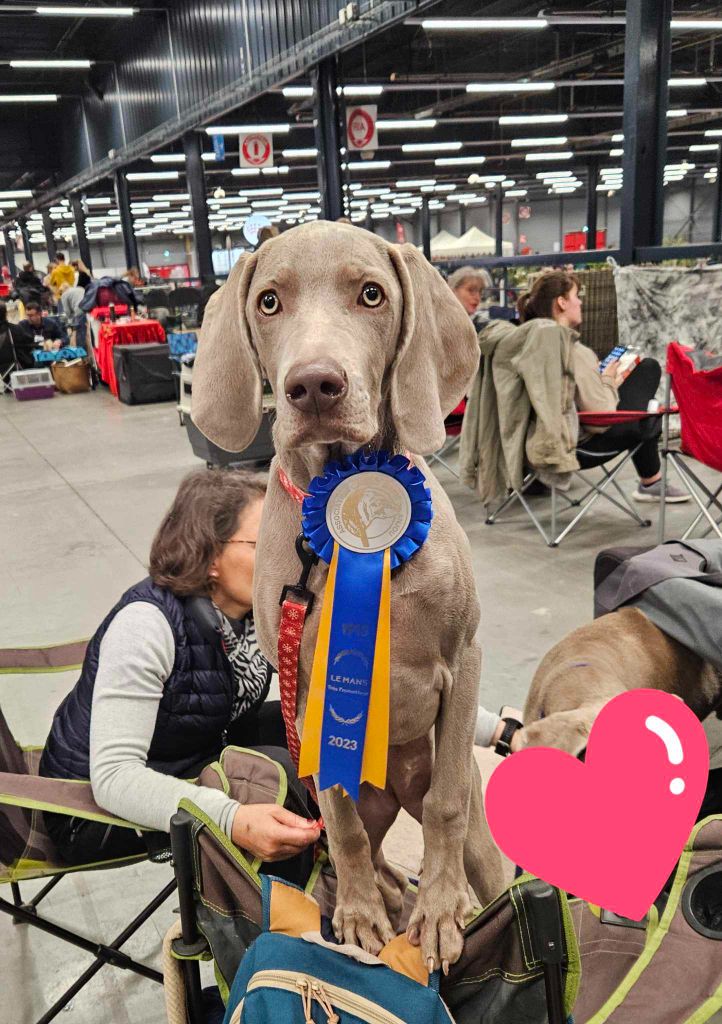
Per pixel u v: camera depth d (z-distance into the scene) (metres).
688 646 2.12
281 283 0.93
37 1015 1.77
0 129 23.31
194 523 1.65
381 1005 0.88
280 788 1.45
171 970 1.10
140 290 13.52
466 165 27.31
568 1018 0.88
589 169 26.25
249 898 1.00
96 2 14.43
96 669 1.70
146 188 28.69
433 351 1.00
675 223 30.94
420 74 14.13
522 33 13.25
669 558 2.28
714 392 3.37
